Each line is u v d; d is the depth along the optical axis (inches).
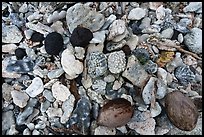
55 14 41.2
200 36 41.4
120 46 39.9
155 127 39.8
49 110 39.5
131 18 42.4
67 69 39.1
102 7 42.5
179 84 41.0
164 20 42.7
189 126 38.1
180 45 42.0
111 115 37.7
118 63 39.0
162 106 39.9
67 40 40.5
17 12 43.1
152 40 41.5
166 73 40.3
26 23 41.6
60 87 39.6
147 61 40.5
